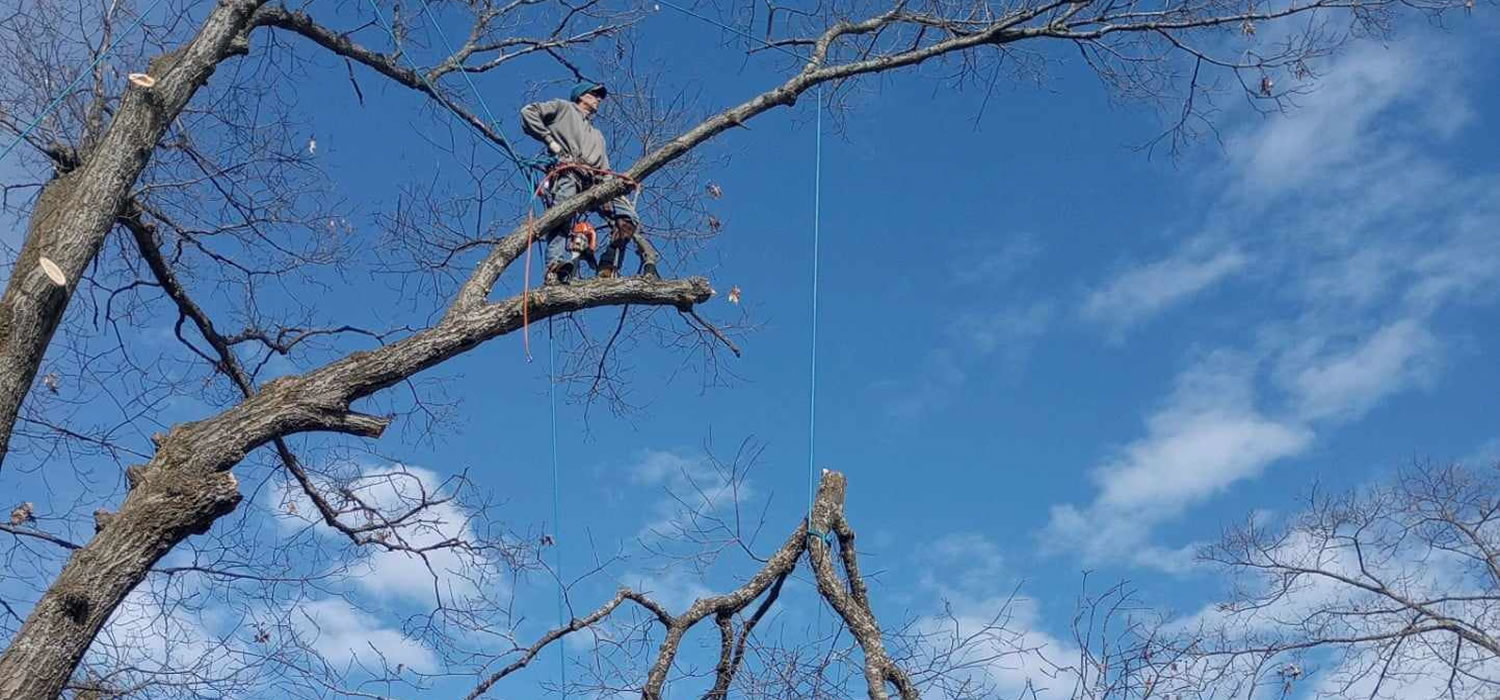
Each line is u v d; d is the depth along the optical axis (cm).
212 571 820
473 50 861
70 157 736
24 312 616
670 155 825
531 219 766
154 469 604
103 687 749
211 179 834
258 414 627
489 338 705
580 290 732
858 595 722
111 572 573
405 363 668
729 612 713
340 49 802
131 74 684
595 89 859
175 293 836
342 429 645
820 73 866
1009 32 884
